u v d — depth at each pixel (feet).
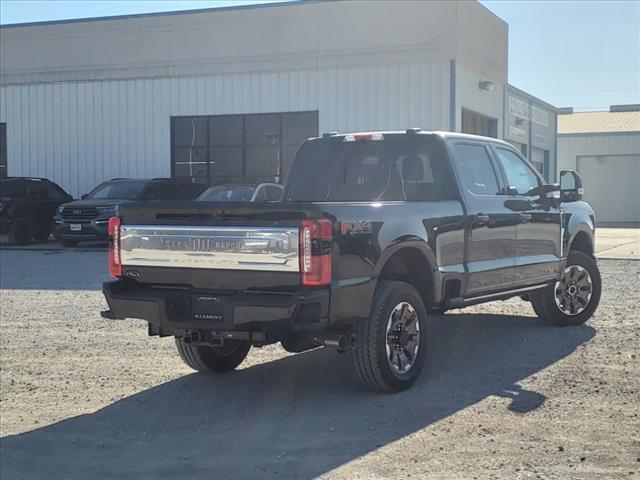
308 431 18.72
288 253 18.79
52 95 88.53
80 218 65.62
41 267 52.70
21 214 70.69
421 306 22.02
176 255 20.29
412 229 21.52
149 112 85.15
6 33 89.81
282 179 81.15
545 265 27.53
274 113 80.69
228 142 83.05
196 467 16.93
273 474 16.25
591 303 29.99
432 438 17.79
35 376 24.64
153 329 20.92
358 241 19.69
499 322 30.78
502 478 15.31
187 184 74.13
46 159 88.99
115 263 21.31
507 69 91.81
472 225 23.99
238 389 22.66
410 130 25.40
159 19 84.07
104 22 86.02
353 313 19.65
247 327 19.15
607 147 137.18
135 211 20.88
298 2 79.05
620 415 18.86
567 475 15.35
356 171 26.53
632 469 15.60
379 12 76.23
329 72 78.38
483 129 86.48
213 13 82.12
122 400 21.99
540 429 18.07
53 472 17.16
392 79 76.13
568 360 24.35
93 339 29.66
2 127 91.35
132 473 16.84
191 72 83.41
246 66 81.46
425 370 23.63
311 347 21.76
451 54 73.92
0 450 18.51
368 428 18.69
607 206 138.10
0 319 33.68
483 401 20.38
